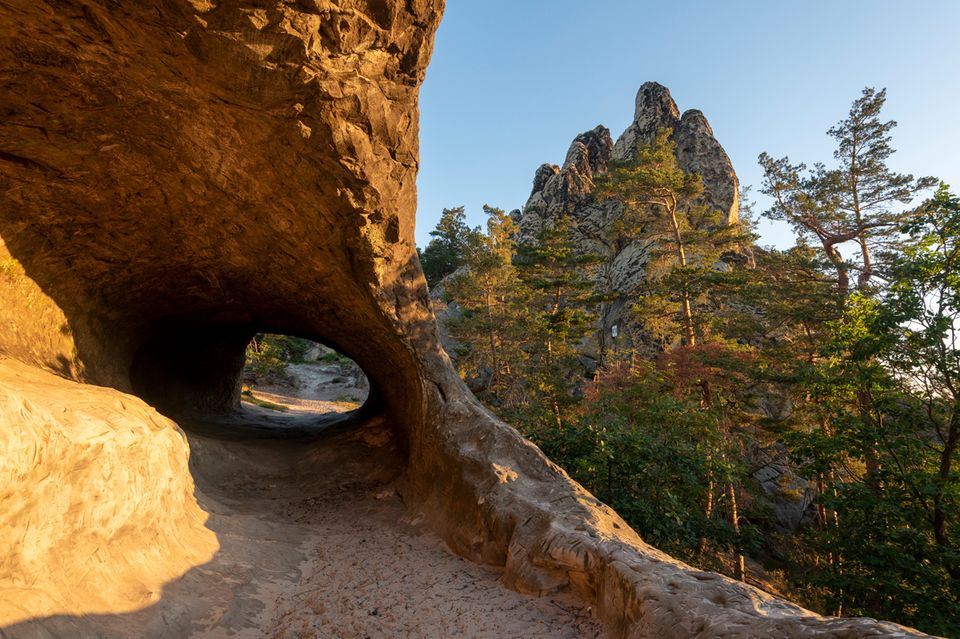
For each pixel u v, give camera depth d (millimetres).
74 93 6457
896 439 11461
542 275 38344
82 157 7445
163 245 10047
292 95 6852
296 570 7762
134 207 8766
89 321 10625
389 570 7910
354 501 11523
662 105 59562
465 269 51281
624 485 11969
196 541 7059
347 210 8773
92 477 5012
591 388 27281
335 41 6484
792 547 20828
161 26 5664
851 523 11031
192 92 6652
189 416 17688
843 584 10234
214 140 7512
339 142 7660
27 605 3779
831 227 29047
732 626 4258
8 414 4059
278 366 47500
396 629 6012
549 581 6723
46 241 8508
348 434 15766
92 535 4957
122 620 4590
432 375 11023
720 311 34219
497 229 39875
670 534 10969
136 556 5547
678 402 14492
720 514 17562
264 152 7770
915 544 9852
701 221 45219
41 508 4305
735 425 24047
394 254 10117
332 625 6066
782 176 29438
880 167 27484
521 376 30750
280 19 5910
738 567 15914
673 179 33562
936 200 11727
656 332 34938
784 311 26578
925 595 9281
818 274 27172
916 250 11969
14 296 8266
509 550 7461
